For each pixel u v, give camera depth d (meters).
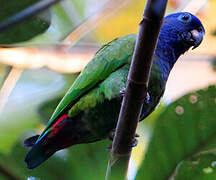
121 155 4.45
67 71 7.46
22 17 4.95
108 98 5.77
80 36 7.59
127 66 6.01
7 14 4.91
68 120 6.07
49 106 6.38
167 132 4.84
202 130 4.85
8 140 7.97
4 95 7.14
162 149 4.70
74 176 4.40
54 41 7.16
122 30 10.51
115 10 9.24
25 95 8.02
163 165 4.55
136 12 10.41
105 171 4.50
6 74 7.11
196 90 5.13
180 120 4.93
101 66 6.02
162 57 6.54
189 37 6.94
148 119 7.64
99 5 8.64
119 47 6.13
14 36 5.07
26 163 4.67
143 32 3.60
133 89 4.03
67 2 7.84
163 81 6.21
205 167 4.44
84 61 7.49
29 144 5.77
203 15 11.07
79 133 6.18
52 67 7.38
